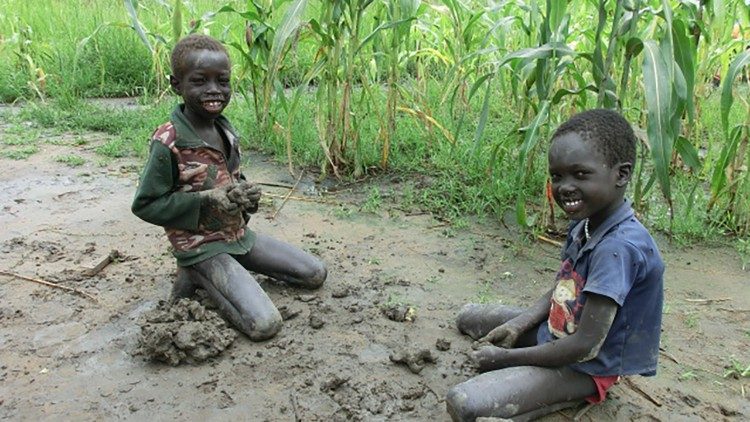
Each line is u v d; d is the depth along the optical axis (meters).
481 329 2.92
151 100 7.70
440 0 5.58
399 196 4.79
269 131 5.68
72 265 3.61
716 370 2.83
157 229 4.14
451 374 2.70
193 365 2.73
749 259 3.94
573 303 2.36
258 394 2.55
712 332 3.14
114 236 4.01
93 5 9.83
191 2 7.55
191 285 3.19
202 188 3.05
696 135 5.30
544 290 3.49
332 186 5.01
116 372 2.68
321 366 2.73
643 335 2.35
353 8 4.77
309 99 6.77
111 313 3.12
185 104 3.06
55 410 2.43
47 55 8.08
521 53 3.70
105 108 7.04
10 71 7.88
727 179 4.55
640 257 2.22
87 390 2.55
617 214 2.28
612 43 3.54
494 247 4.02
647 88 3.12
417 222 4.37
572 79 4.68
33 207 4.44
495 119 6.65
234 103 6.57
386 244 4.02
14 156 5.47
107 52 8.45
